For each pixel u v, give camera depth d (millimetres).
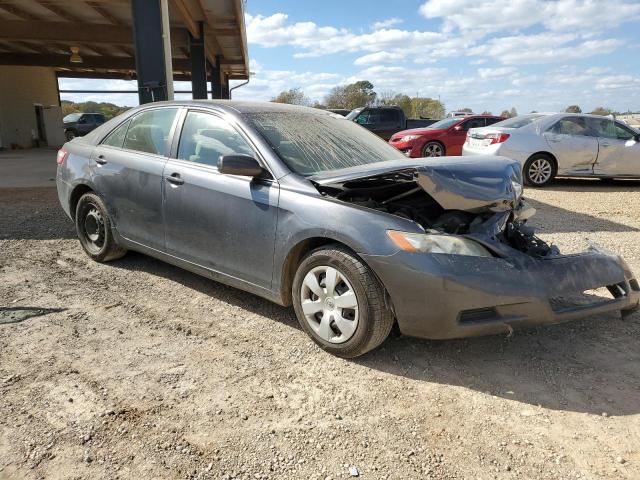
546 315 3133
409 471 2342
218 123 4082
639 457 2461
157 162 4363
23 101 26375
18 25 16656
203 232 3979
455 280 2941
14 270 4855
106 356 3275
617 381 3143
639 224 7391
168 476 2262
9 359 3188
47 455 2355
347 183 3523
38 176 12688
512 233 3551
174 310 4039
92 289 4430
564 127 10875
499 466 2389
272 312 4039
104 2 14047
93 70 29844
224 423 2639
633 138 10969
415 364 3299
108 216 4844
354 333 3189
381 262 3025
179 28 17891
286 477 2283
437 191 3221
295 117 4352
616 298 3562
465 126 14500
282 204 3477
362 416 2742
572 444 2551
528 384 3094
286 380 3066
